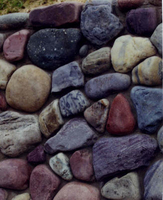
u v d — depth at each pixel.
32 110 1.62
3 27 1.69
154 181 1.37
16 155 1.61
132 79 1.46
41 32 1.61
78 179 1.50
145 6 1.49
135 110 1.46
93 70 1.52
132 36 1.49
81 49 1.56
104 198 1.46
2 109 1.67
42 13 1.60
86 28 1.54
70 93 1.55
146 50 1.44
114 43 1.51
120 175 1.43
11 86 1.63
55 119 1.55
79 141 1.50
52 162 1.53
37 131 1.58
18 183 1.56
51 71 1.62
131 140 1.43
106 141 1.47
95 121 1.49
